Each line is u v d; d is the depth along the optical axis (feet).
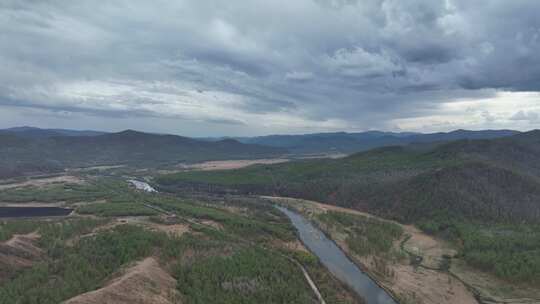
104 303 352.08
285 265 531.50
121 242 548.31
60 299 374.02
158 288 410.11
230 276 457.68
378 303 481.46
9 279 451.94
